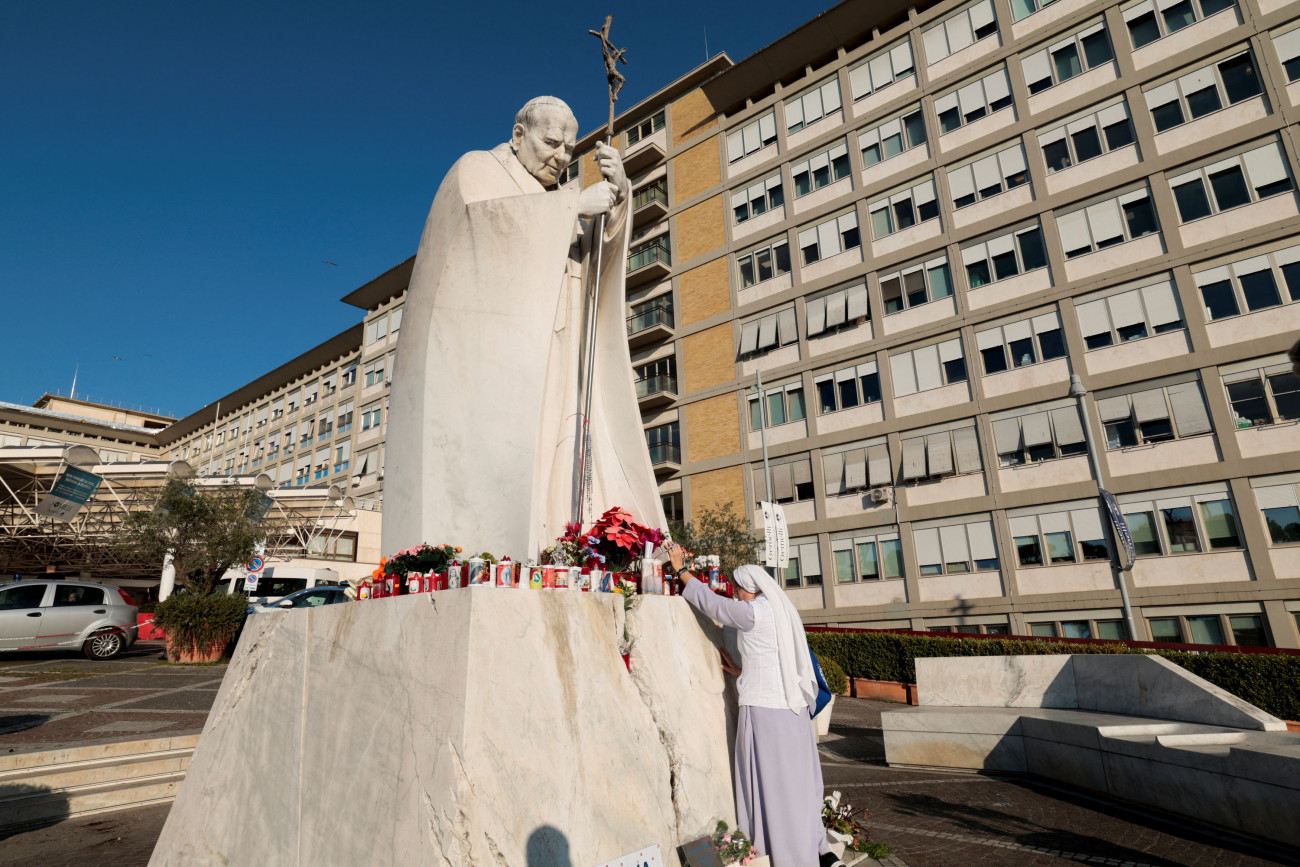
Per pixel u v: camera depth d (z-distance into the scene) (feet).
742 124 104.22
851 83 93.30
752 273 98.63
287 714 12.00
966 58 83.76
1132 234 69.51
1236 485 60.70
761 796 11.80
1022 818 17.97
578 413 16.97
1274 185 63.10
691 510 96.68
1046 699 27.37
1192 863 14.17
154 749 21.62
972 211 79.97
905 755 26.99
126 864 14.65
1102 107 73.20
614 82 17.62
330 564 101.65
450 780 8.28
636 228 114.62
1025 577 70.03
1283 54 64.34
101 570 119.75
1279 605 57.31
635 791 10.41
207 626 50.60
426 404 14.65
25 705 29.25
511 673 9.21
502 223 14.74
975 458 75.05
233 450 184.55
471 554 13.74
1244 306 62.85
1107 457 67.41
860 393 84.94
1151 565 63.72
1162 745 18.19
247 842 11.95
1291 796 14.61
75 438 195.83
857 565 81.30
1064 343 71.51
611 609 11.28
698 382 100.27
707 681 12.87
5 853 15.35
